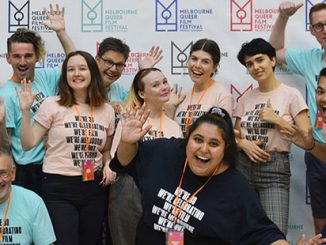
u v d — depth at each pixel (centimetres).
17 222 278
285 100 337
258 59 336
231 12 384
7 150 306
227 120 239
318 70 358
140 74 335
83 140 311
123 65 358
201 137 230
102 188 322
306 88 376
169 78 388
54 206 307
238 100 371
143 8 387
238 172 239
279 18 363
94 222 319
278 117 323
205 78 348
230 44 385
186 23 386
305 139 294
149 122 326
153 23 387
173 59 387
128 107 334
